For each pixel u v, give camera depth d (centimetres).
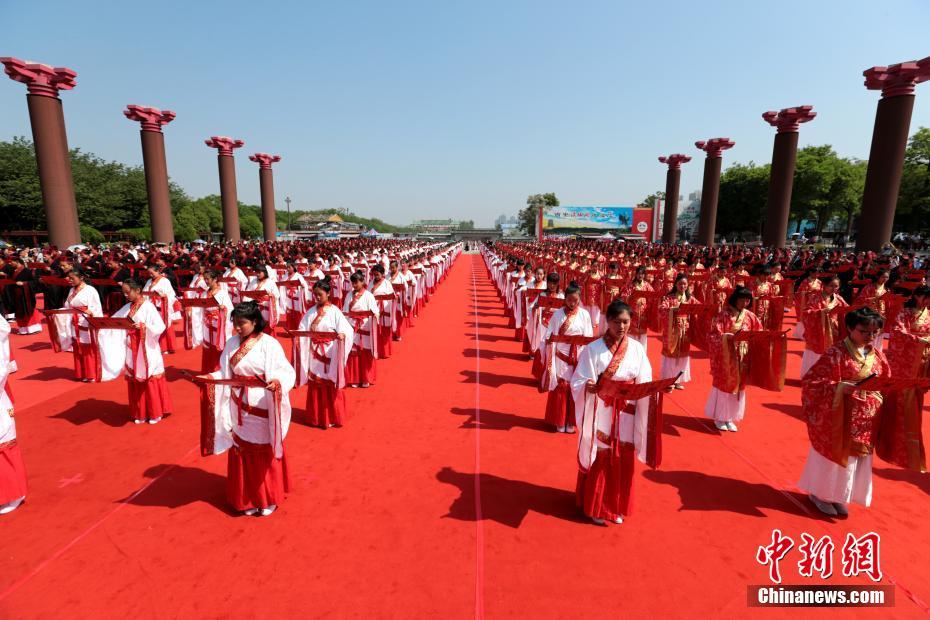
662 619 334
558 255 2553
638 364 420
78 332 823
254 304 430
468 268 4188
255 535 423
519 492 497
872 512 464
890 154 2569
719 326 641
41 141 2466
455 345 1163
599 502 431
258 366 428
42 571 375
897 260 2225
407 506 469
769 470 545
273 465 451
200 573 375
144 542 411
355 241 5312
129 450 584
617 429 416
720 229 6869
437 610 340
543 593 357
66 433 630
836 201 5578
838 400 435
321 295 632
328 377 637
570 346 621
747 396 796
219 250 2744
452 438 626
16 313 1208
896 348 700
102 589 358
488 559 393
